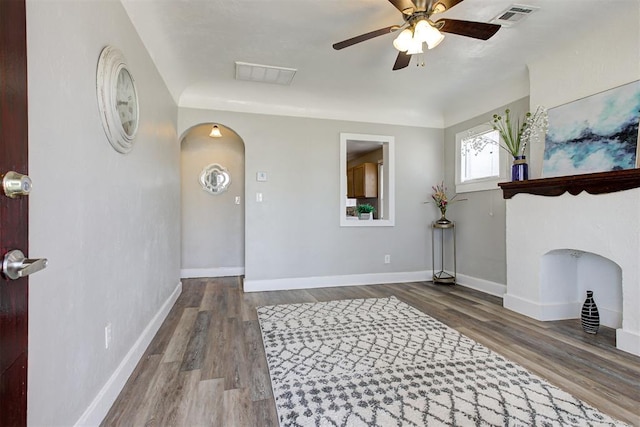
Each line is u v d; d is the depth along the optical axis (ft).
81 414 4.64
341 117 15.03
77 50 4.61
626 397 5.81
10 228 2.55
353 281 15.14
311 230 14.64
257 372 6.80
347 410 5.45
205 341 8.44
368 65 11.16
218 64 11.04
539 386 6.17
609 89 8.48
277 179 14.24
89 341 4.92
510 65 11.03
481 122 14.02
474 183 14.21
